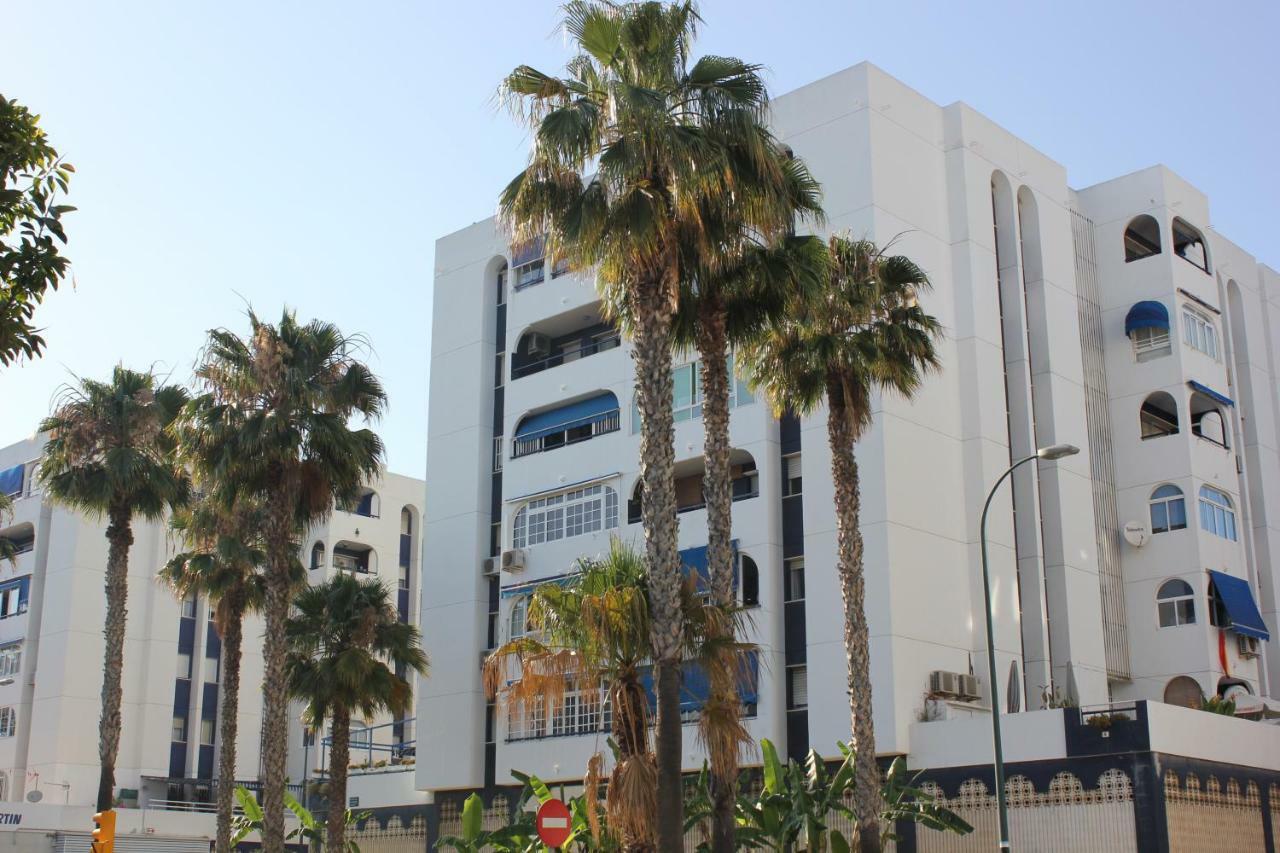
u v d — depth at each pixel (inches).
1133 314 1865.2
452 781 1881.2
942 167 1745.8
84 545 2554.1
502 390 2025.1
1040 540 1676.9
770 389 1167.0
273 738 1379.2
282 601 1397.6
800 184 1061.8
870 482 1553.9
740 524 1646.2
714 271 971.3
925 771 1456.7
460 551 1973.4
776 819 1177.4
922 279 1202.6
